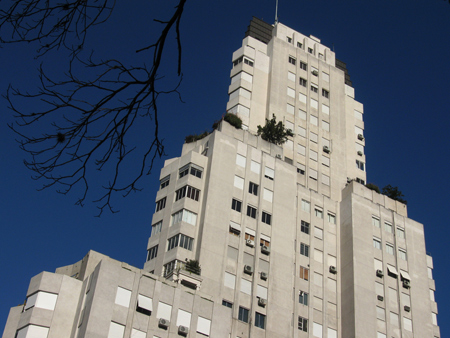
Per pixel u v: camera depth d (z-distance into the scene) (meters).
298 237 61.56
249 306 52.59
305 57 78.06
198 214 56.16
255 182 60.25
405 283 62.62
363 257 62.31
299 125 71.75
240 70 73.12
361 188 68.38
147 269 54.38
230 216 56.47
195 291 47.50
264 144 64.50
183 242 53.69
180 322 45.03
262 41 78.94
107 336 41.12
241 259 54.72
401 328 59.78
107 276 43.25
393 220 67.12
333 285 60.84
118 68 9.18
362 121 80.00
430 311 62.66
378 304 60.06
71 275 48.94
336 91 78.00
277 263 56.50
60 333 42.09
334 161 71.81
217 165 58.75
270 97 71.56
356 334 56.75
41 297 43.19
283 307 54.22
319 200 65.69
